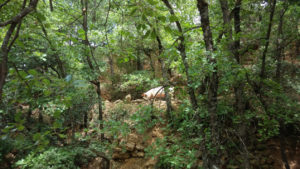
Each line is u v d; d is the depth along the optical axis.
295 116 4.78
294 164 6.03
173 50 3.96
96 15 9.67
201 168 4.54
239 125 5.27
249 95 5.04
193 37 5.52
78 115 8.39
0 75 1.05
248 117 4.66
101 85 12.93
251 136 6.33
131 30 6.53
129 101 9.76
